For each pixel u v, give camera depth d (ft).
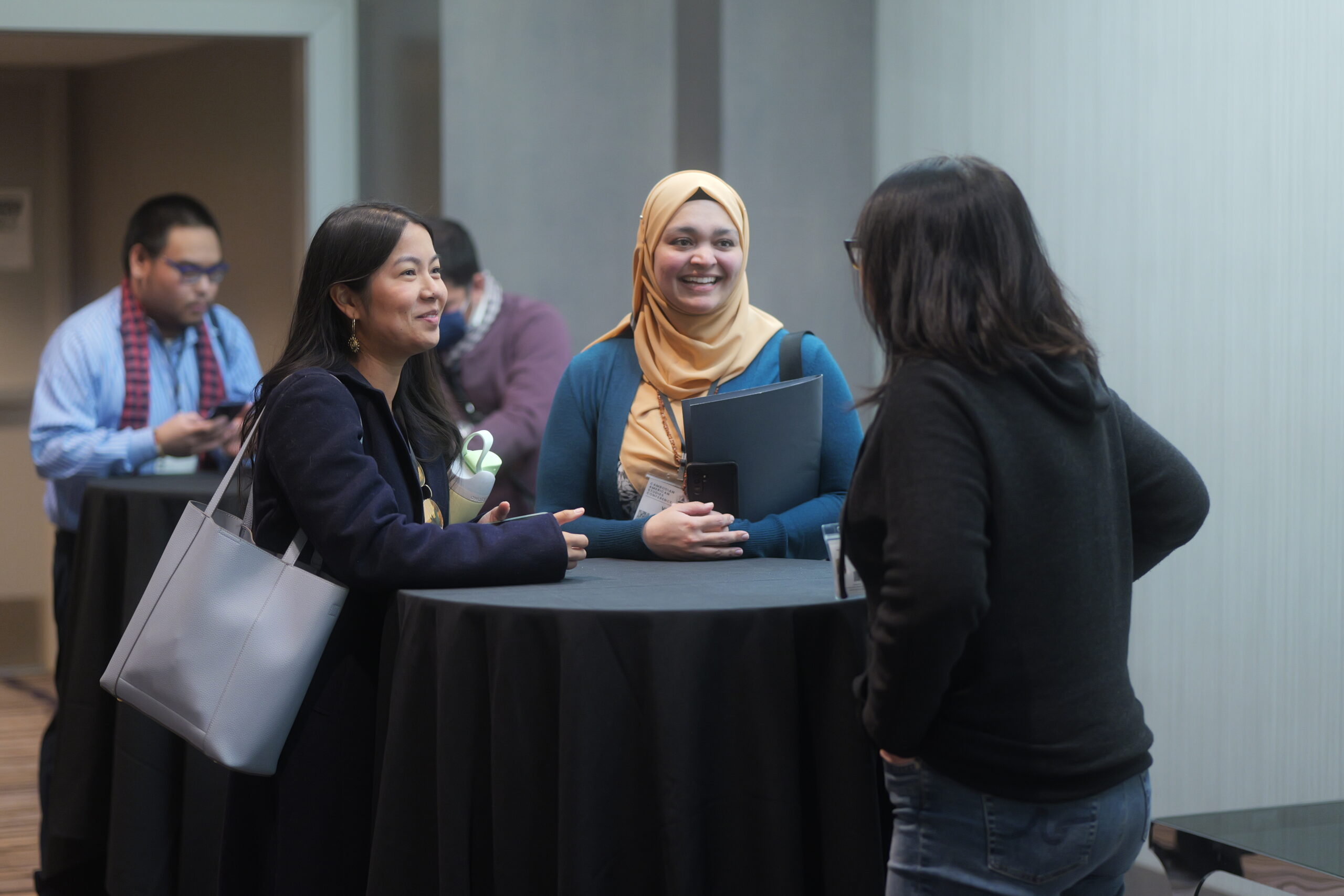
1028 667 5.54
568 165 16.89
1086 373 5.81
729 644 6.75
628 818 6.73
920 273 5.72
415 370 8.70
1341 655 10.32
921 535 5.27
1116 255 12.93
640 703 6.72
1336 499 10.36
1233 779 11.46
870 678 5.69
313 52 17.94
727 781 6.79
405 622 7.26
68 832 11.06
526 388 13.99
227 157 21.84
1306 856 6.48
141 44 21.90
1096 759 5.59
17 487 23.68
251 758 7.32
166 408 14.21
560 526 7.97
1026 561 5.51
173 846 10.45
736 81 17.22
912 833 5.90
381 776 7.41
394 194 17.58
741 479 8.67
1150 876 11.41
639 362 9.54
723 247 9.10
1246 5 11.25
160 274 13.82
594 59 16.93
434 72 16.46
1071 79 13.61
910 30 16.84
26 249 23.61
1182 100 12.04
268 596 7.40
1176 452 6.38
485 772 6.98
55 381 13.38
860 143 17.76
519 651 6.78
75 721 11.13
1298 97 10.73
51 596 23.75
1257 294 11.17
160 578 7.59
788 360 9.37
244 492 8.21
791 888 6.77
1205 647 11.78
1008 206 5.78
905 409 5.52
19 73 23.48
